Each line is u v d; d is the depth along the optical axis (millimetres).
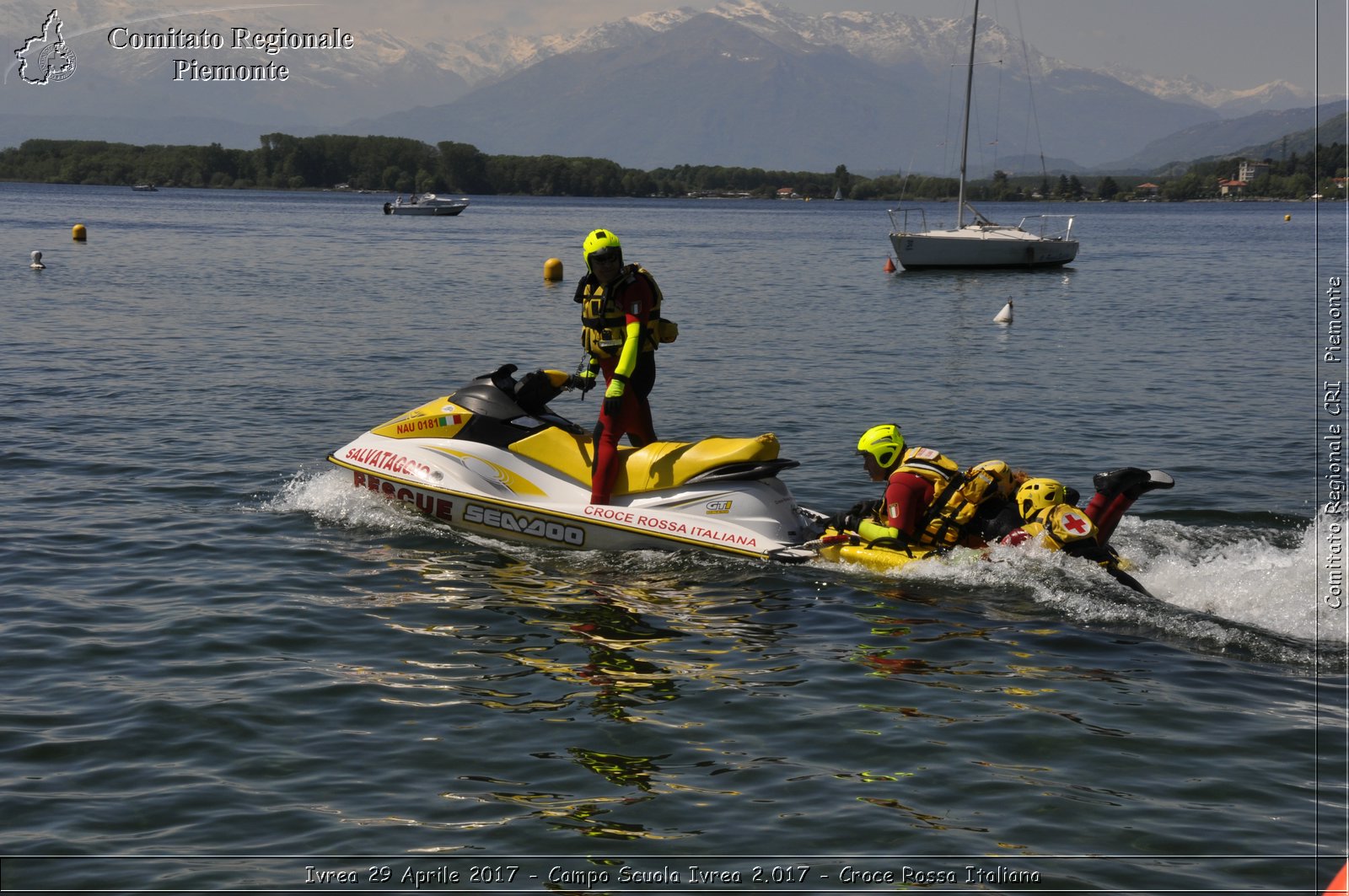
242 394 15438
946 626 7238
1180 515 9836
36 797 5016
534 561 8617
